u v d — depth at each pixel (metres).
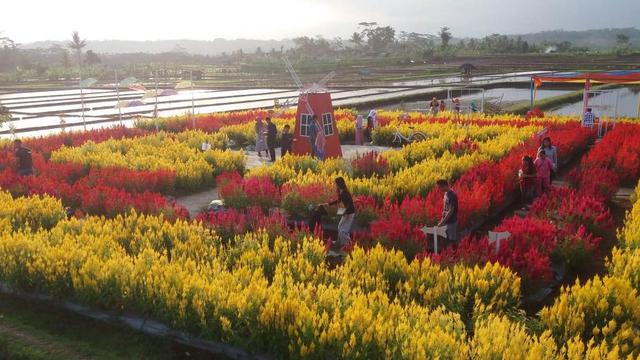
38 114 42.16
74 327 7.76
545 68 81.56
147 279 7.80
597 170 15.18
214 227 11.06
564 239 9.91
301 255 8.77
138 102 26.23
